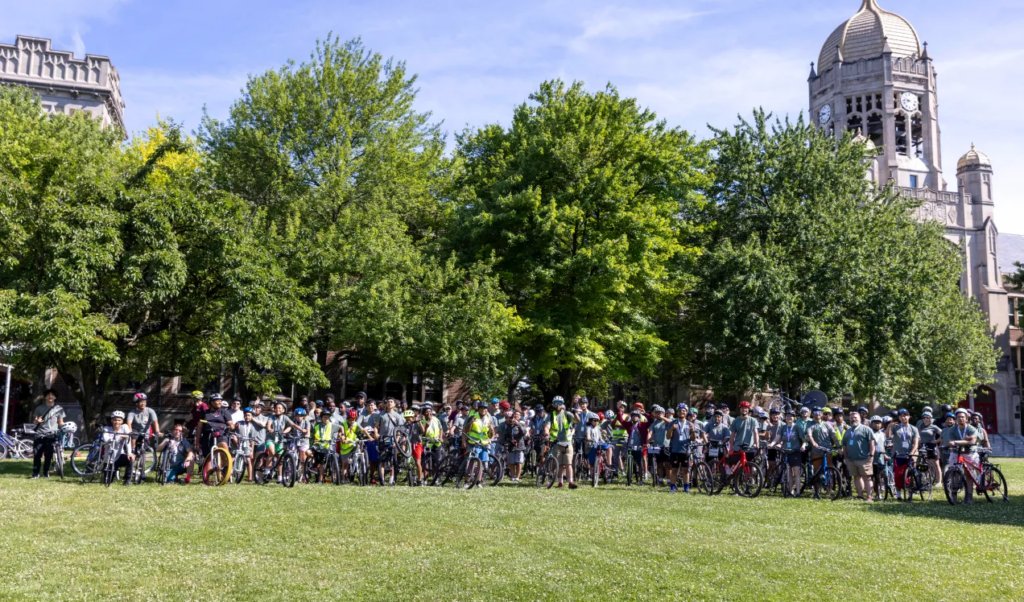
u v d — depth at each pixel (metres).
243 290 21.28
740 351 32.59
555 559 9.51
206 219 21.45
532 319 28.14
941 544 11.34
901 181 68.50
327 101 29.72
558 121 30.25
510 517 12.79
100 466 17.53
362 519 12.16
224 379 36.56
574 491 17.91
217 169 28.84
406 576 8.55
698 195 32.59
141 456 17.06
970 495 17.58
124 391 36.28
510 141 31.83
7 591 7.61
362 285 25.31
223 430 17.78
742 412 18.30
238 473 17.88
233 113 29.66
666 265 32.12
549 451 19.72
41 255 19.84
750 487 17.83
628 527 11.99
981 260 67.00
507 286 29.12
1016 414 65.69
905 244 36.50
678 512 14.24
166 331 24.25
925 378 43.66
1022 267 55.84
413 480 19.23
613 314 30.20
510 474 20.69
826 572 9.14
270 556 9.42
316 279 26.48
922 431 19.89
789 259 33.19
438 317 25.19
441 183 31.95
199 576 8.40
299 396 36.22
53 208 19.48
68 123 28.61
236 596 7.69
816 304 31.80
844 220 33.06
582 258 27.42
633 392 40.53
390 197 29.83
